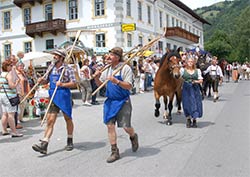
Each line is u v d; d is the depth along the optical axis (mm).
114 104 6012
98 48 25062
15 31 34562
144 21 33688
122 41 28875
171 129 8734
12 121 8391
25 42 33875
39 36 32469
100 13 29719
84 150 6875
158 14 37562
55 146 7266
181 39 42156
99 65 15781
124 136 7992
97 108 13453
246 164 5676
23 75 10562
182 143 7207
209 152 6434
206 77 15859
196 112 8695
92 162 6027
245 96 16547
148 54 23703
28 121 10844
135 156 6289
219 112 11469
